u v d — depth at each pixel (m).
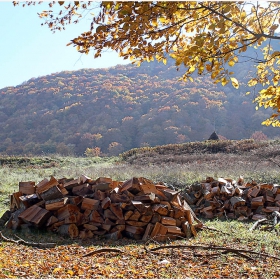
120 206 6.90
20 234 6.77
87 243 6.38
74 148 57.91
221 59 4.09
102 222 6.93
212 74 4.17
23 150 57.81
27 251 5.57
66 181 7.73
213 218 9.60
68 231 6.71
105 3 3.67
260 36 3.91
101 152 55.22
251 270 4.68
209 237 7.01
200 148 26.16
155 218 6.89
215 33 3.88
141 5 3.63
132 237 6.77
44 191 7.11
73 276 4.32
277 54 4.36
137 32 3.90
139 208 6.81
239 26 3.95
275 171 13.84
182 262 5.12
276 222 8.01
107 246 6.13
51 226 6.96
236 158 20.62
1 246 5.83
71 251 5.69
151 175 14.58
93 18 4.07
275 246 5.97
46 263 4.86
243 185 10.56
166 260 5.15
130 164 22.64
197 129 58.72
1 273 4.25
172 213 7.04
